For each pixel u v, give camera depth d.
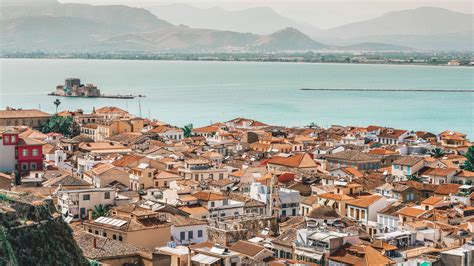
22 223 98.06
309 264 144.62
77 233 138.38
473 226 180.75
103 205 189.38
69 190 195.75
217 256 137.12
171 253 137.12
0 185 199.38
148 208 170.00
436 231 171.62
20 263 93.88
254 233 180.00
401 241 163.12
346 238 155.12
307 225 172.62
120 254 127.38
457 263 144.12
